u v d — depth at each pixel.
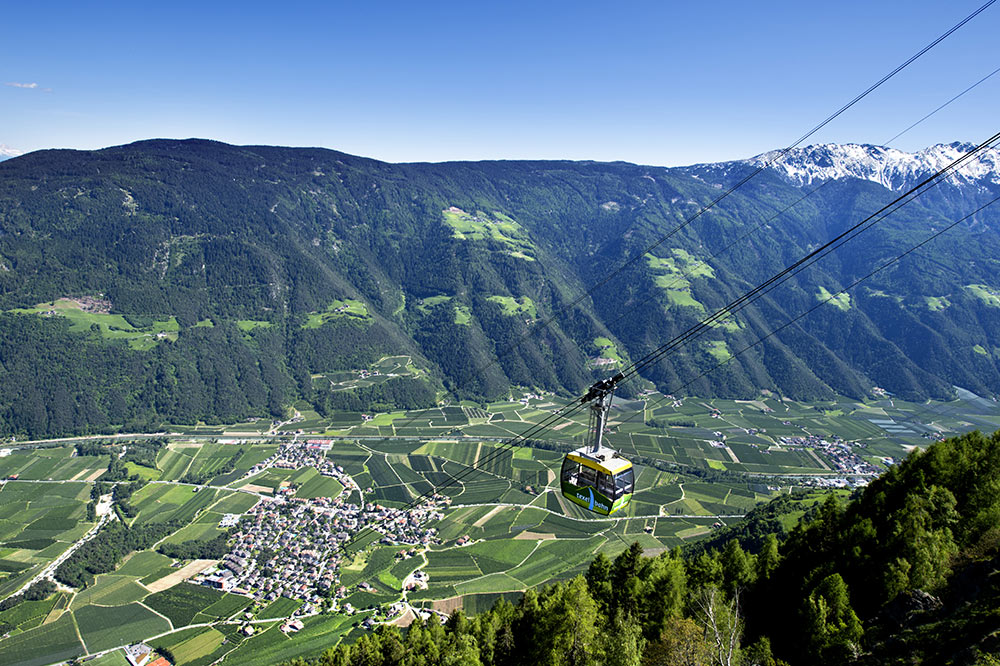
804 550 75.38
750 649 55.56
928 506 67.75
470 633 75.19
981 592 47.72
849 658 51.34
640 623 66.50
